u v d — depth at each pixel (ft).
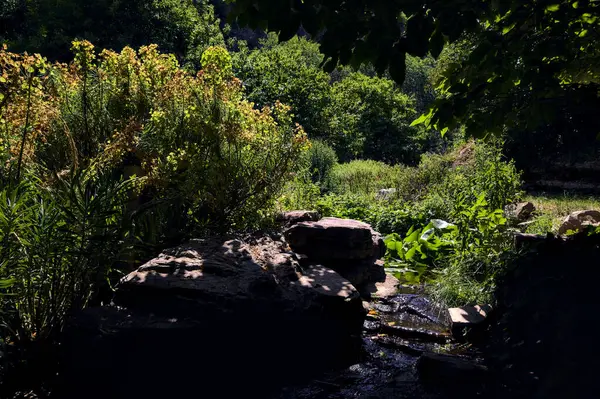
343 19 11.10
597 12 14.25
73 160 17.08
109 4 86.07
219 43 91.71
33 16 85.40
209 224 19.90
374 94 105.50
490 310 16.81
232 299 13.82
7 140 16.25
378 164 70.33
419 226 32.63
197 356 13.06
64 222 14.15
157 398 12.53
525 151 54.29
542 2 13.24
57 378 12.59
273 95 79.66
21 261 13.17
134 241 16.06
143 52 21.72
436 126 16.56
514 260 17.21
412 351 15.25
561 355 11.40
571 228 28.73
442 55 46.47
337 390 13.00
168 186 19.06
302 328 14.49
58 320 13.96
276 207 23.22
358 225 21.45
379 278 22.41
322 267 18.37
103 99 20.76
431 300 19.66
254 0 11.03
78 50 19.81
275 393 12.76
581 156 51.42
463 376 13.08
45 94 18.33
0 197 13.08
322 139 83.05
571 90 17.22
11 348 13.05
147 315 13.41
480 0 11.57
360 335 16.16
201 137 20.40
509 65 14.56
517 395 11.39
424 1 11.23
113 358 12.60
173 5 90.84
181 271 14.80
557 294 13.21
